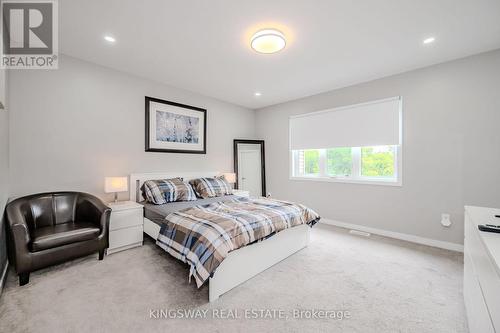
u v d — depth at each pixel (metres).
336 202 3.85
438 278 2.09
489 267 1.00
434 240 2.89
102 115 2.99
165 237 2.23
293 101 4.44
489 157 2.54
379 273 2.18
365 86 3.47
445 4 1.80
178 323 1.50
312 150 4.26
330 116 3.86
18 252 1.87
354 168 3.66
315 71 3.10
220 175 4.43
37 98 2.52
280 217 2.34
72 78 2.74
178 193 3.21
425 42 2.37
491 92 2.53
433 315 1.59
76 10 1.87
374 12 1.90
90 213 2.55
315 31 2.17
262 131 5.01
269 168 4.88
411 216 3.07
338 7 1.84
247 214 2.25
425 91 2.94
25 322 1.49
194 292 1.85
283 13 1.91
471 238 1.48
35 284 1.93
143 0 1.75
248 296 1.81
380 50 2.53
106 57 2.73
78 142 2.80
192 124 4.00
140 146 3.37
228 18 1.98
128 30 2.16
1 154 1.95
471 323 1.33
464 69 2.67
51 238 2.03
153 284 1.96
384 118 3.25
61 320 1.51
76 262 2.36
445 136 2.80
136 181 3.29
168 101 3.64
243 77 3.33
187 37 2.29
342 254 2.62
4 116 2.06
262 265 2.20
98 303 1.69
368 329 1.46
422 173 2.97
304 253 2.64
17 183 2.40
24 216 2.11
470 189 2.66
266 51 2.36
